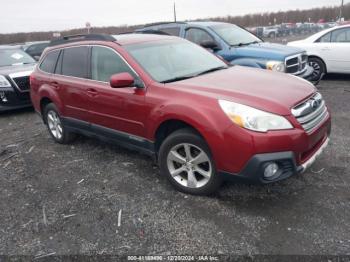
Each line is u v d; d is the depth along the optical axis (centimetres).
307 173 412
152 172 450
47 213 374
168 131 401
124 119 429
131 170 461
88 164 493
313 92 381
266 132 316
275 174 327
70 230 341
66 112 533
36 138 638
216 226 328
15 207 393
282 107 328
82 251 310
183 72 436
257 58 725
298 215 334
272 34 3972
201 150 358
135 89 409
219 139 331
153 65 427
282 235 308
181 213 353
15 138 651
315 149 365
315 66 968
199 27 821
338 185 381
